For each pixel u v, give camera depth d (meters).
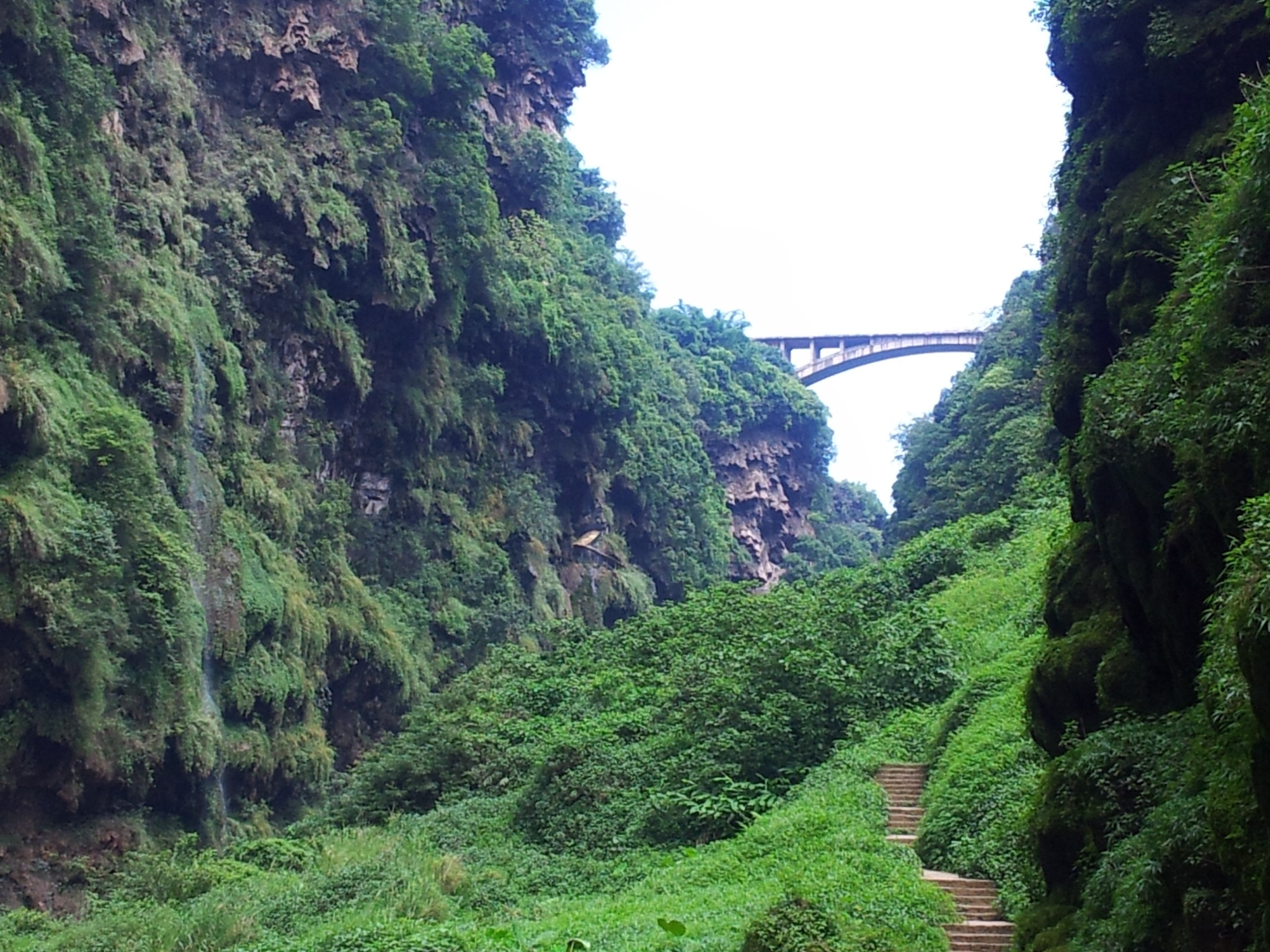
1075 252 13.46
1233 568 6.62
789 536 80.69
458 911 16.05
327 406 40.34
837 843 14.30
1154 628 9.84
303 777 33.03
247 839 26.39
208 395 32.88
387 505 42.56
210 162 36.56
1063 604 12.20
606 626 53.62
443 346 44.47
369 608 38.09
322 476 40.19
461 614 42.19
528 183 57.09
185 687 27.94
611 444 55.34
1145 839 7.93
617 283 68.19
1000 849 12.56
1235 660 6.46
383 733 37.34
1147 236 11.73
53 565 25.38
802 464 83.81
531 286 49.19
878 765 17.05
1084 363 12.64
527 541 48.25
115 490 27.44
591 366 52.38
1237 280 8.13
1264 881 5.89
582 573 52.28
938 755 16.75
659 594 59.25
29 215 27.14
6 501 24.42
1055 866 9.66
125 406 29.16
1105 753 9.22
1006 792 13.45
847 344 91.75
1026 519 32.72
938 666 20.36
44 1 29.48
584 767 20.59
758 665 20.45
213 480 32.12
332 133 40.09
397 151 42.34
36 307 27.27
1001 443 41.81
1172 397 9.03
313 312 38.47
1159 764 8.71
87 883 24.92
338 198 38.72
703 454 66.94
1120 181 12.91
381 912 15.48
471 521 45.41
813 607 26.44
